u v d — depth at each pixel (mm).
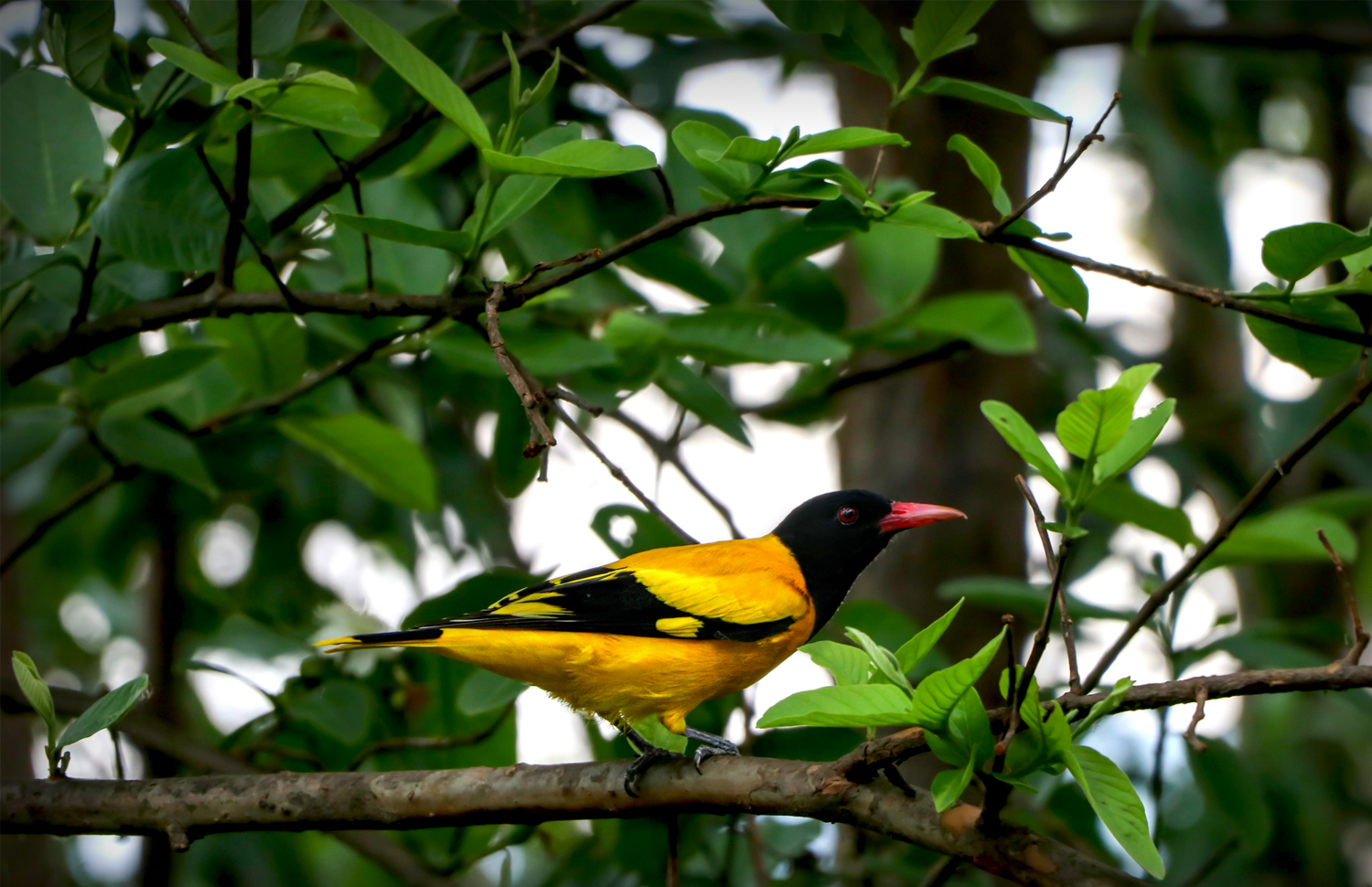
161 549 14438
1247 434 16312
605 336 11109
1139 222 20484
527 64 11070
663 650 9172
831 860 12164
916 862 11617
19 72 9539
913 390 14000
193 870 13891
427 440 13883
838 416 16312
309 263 11203
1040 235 7605
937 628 5973
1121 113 16516
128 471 10688
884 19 13969
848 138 7047
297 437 11242
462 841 11609
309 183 10969
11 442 10367
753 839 10438
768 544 10734
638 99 12969
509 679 9727
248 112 7590
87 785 7656
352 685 10430
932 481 13695
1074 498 6207
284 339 11039
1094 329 16516
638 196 11578
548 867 13828
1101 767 5441
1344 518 11000
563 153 7191
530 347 10461
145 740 10602
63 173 9508
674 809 7215
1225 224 15836
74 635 18656
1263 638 10414
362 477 11664
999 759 5324
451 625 9086
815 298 12234
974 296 11672
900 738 6004
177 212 8539
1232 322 19250
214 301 8547
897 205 7527
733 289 12070
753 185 7465
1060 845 5871
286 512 14469
